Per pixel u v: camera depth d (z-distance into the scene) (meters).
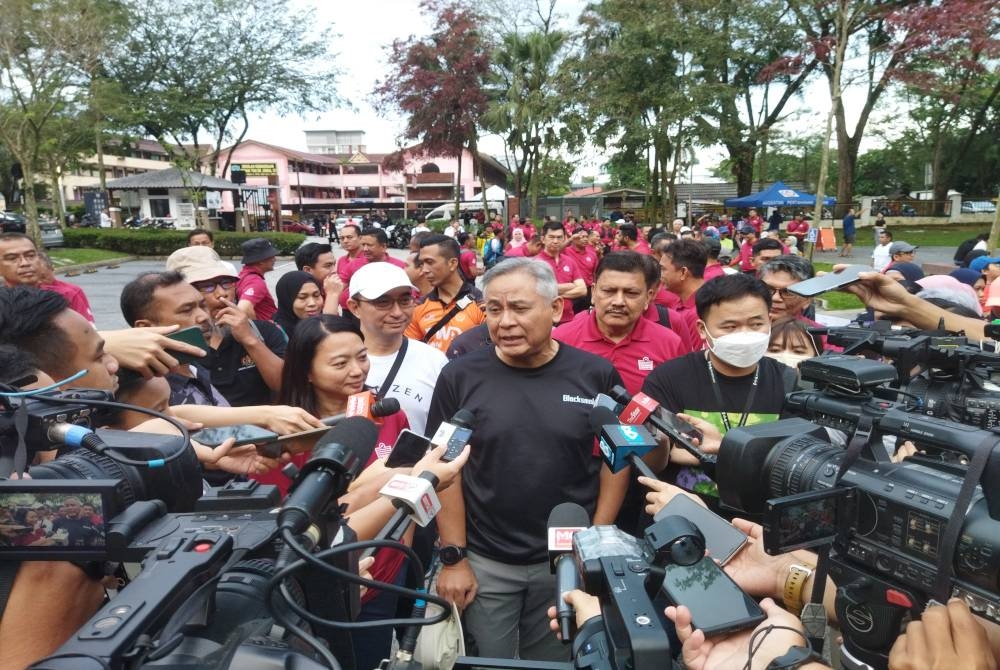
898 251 6.68
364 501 1.88
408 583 2.31
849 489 1.27
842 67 15.53
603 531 1.46
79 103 22.16
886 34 17.77
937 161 37.22
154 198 29.95
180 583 0.93
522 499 2.25
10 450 1.19
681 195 50.50
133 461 1.18
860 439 1.34
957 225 31.61
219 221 30.34
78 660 0.80
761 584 1.64
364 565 1.74
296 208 56.69
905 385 1.93
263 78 29.69
